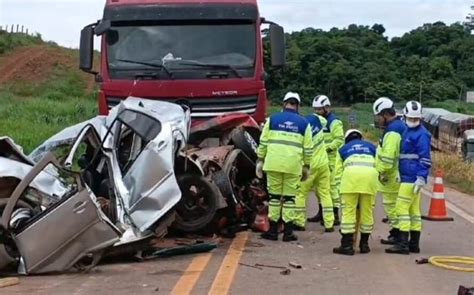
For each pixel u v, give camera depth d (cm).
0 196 817
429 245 1045
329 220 1147
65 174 823
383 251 984
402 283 780
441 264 881
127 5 1210
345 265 878
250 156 1134
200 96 1179
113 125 928
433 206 1327
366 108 5597
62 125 3048
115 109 1001
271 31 1231
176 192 874
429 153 962
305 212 1173
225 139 1159
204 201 999
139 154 888
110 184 884
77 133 986
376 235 1129
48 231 768
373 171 952
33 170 766
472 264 896
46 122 3155
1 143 880
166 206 866
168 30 1203
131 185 871
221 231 1070
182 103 1175
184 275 793
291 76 5603
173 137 901
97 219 779
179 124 941
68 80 7031
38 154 987
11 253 775
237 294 712
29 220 770
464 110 5656
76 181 782
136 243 849
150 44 1198
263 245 1006
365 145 965
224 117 1147
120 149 952
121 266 842
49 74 7169
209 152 1079
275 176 1033
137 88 1178
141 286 735
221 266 848
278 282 772
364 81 5934
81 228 774
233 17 1207
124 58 1195
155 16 1204
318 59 5797
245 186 1146
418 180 954
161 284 746
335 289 745
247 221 1135
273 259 903
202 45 1200
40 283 741
